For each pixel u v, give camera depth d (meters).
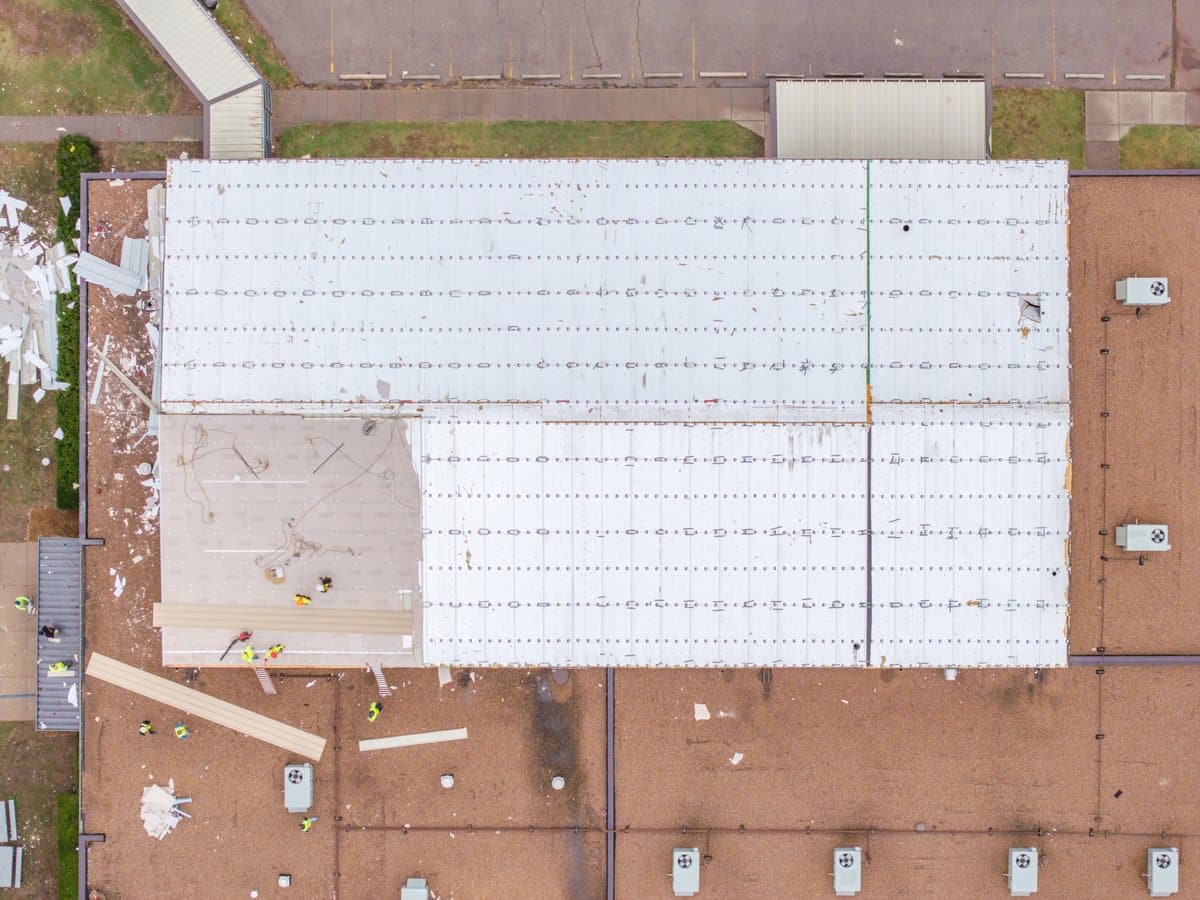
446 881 21.08
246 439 20.00
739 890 21.00
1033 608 18.39
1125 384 20.72
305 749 21.08
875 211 18.59
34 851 23.00
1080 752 21.00
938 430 18.34
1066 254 18.58
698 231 18.62
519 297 18.56
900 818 20.98
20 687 23.05
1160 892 20.66
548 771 21.11
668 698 21.09
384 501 20.02
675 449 18.30
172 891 21.06
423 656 18.41
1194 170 20.55
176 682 21.11
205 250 18.56
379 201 18.62
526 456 18.27
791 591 18.36
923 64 23.00
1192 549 20.83
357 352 18.50
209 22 22.14
